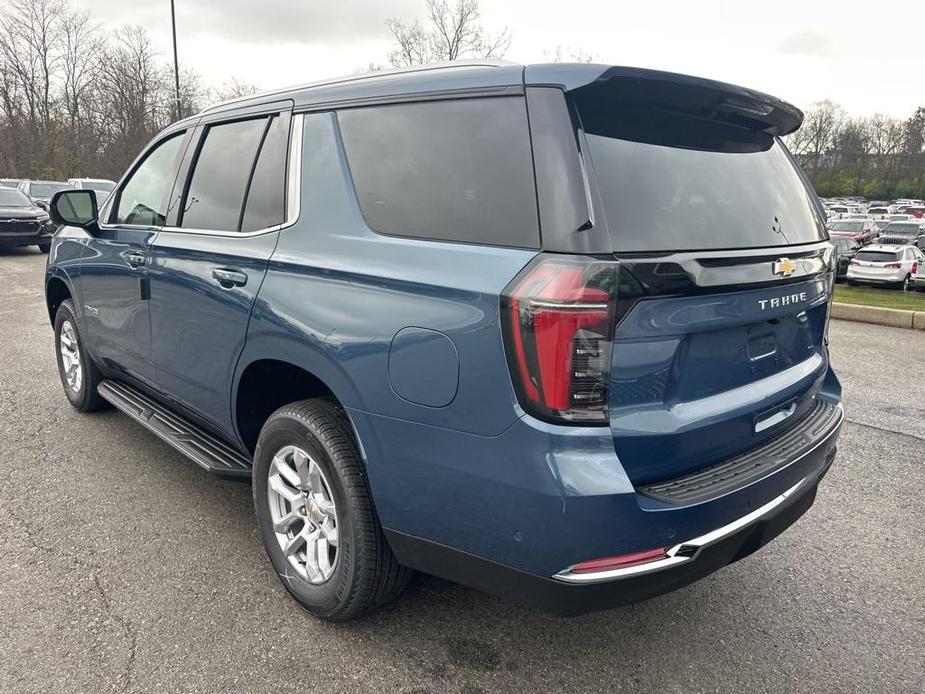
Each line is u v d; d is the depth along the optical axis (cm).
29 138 4122
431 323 209
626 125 213
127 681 233
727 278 210
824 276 274
